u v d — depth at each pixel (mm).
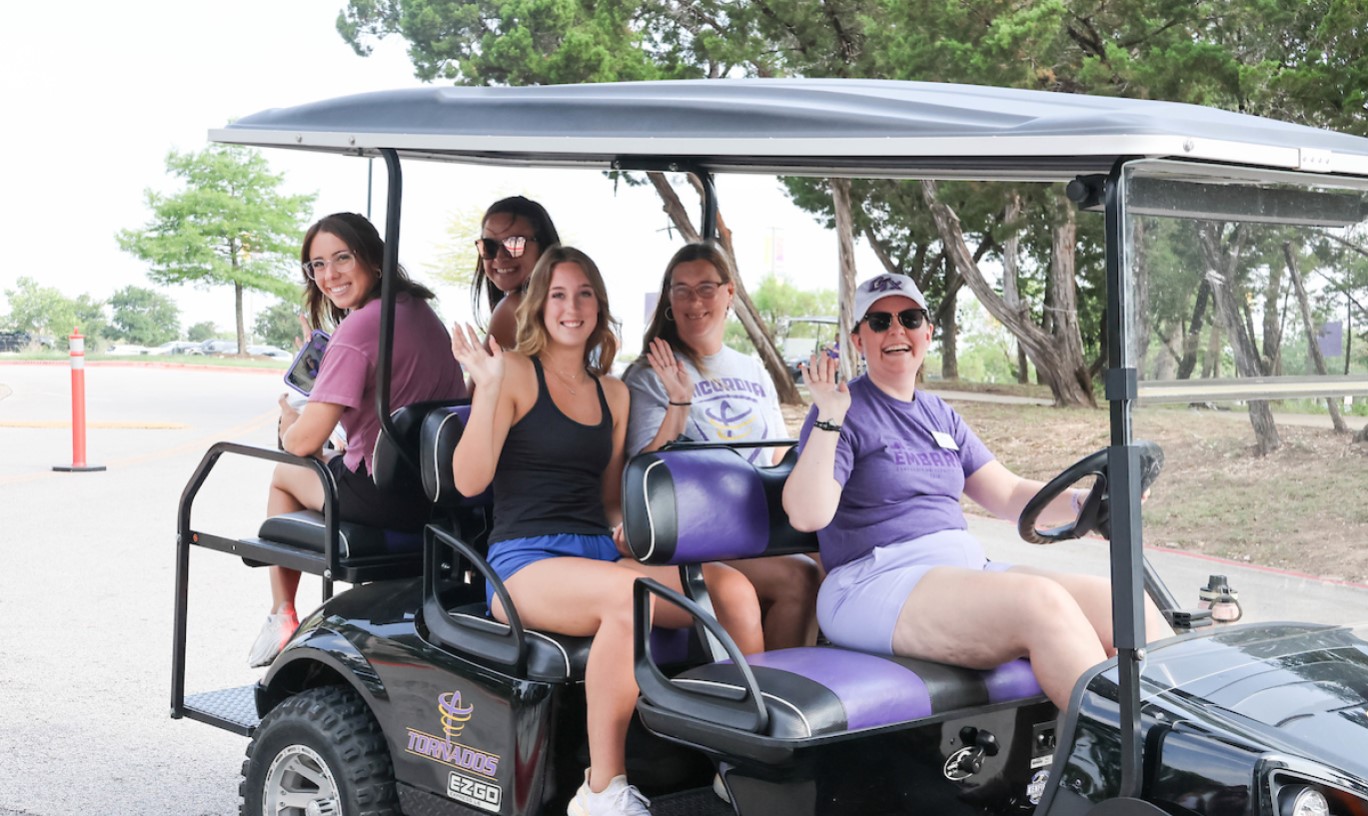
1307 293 2488
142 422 17406
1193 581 2566
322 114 3504
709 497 3062
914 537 3154
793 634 3451
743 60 14617
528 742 2977
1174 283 2307
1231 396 2383
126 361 42000
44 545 8312
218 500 10227
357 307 4023
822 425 3055
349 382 3783
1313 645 2506
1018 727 2875
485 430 3150
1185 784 2191
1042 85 11930
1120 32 11961
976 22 12039
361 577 3711
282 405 4230
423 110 3316
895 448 3205
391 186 3469
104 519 9289
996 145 2307
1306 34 11094
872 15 13844
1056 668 2707
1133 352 2242
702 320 3908
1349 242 2559
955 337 18469
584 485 3293
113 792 4285
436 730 3152
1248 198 2408
